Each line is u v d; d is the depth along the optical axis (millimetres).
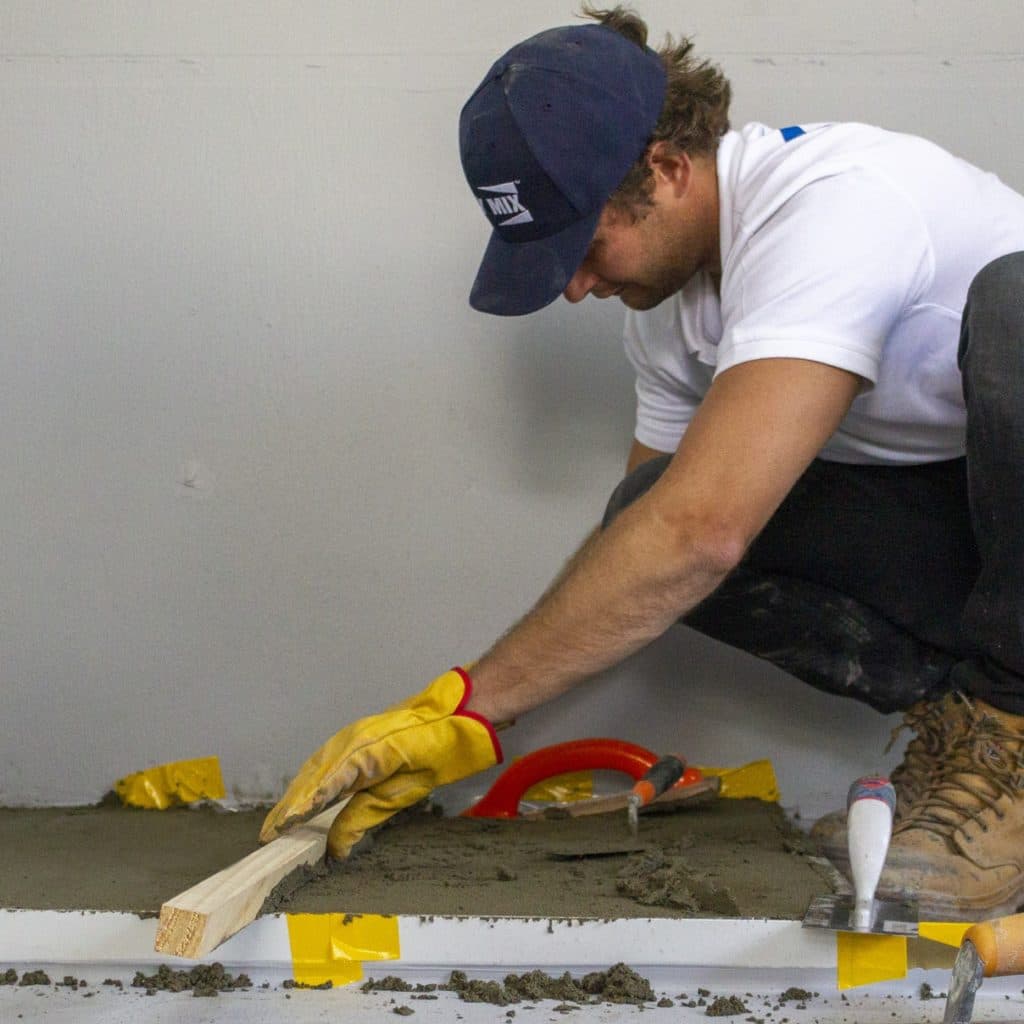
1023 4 1921
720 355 1312
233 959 1197
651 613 1260
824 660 1734
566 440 1985
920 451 1616
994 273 1314
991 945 946
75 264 1977
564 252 1401
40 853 1606
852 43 1935
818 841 1653
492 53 1949
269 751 2008
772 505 1245
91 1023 1089
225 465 1991
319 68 1956
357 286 1975
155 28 1956
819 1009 1129
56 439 1994
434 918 1188
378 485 1990
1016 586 1323
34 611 2008
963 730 1440
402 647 1997
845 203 1323
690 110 1422
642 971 1177
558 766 1880
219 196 1968
